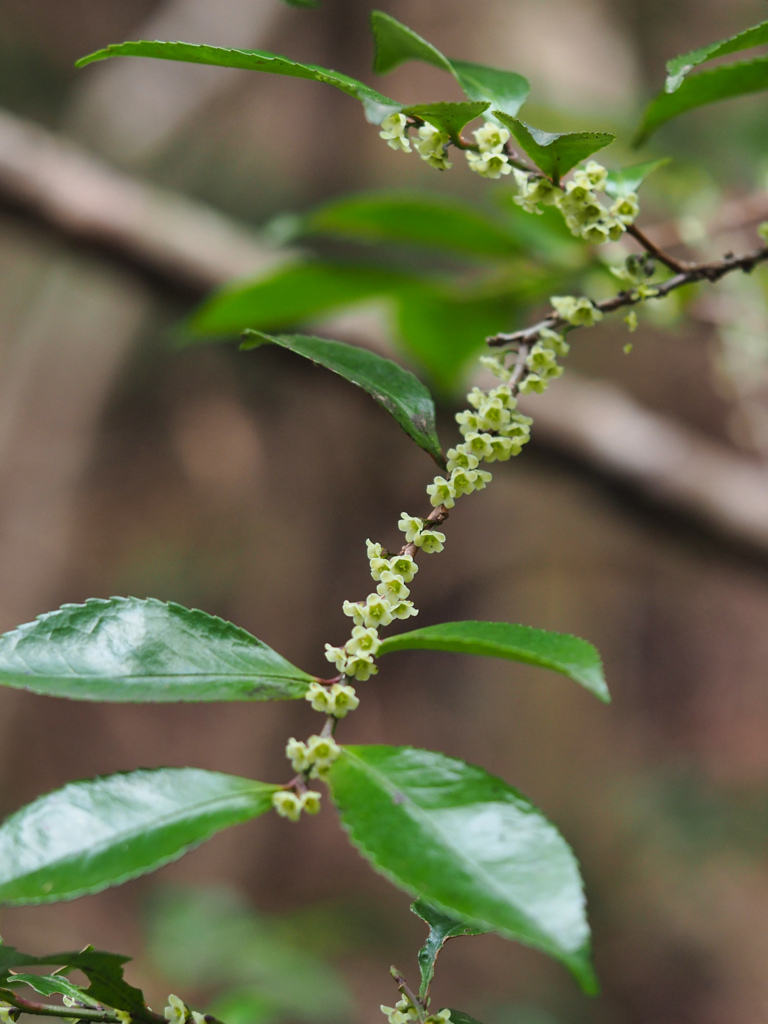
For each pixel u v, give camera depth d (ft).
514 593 30.45
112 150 13.88
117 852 2.50
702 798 26.50
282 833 27.94
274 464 32.17
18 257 13.34
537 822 2.51
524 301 7.11
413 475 30.19
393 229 7.06
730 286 7.68
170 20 15.49
